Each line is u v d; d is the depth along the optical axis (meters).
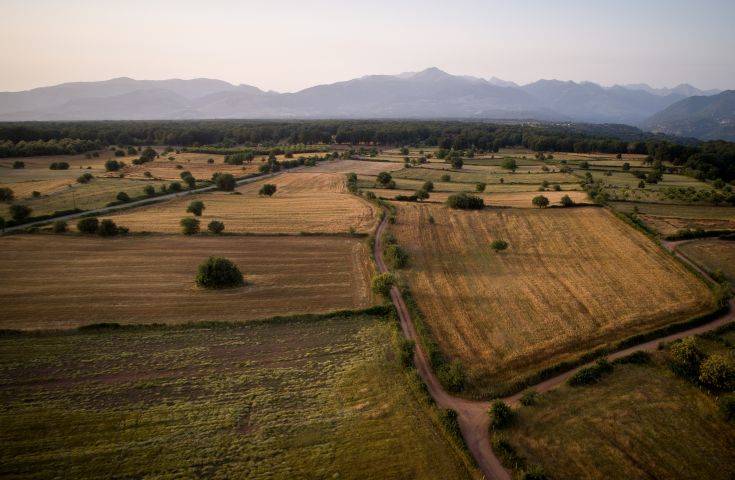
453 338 43.94
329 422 31.81
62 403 33.12
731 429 31.64
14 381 35.62
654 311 49.53
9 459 27.55
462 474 27.45
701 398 34.97
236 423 31.56
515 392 35.94
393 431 31.02
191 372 37.72
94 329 44.19
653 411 33.41
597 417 32.66
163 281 57.03
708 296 53.03
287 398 34.56
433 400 34.25
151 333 44.09
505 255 68.69
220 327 45.56
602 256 67.12
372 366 39.06
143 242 73.12
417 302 52.16
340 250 70.81
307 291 54.94
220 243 73.44
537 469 26.92
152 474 26.84
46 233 76.19
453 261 66.25
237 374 37.59
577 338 43.88
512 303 51.78
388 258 66.19
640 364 39.47
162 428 30.83
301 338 43.91
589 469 27.88
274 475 27.03
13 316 46.50
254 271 61.38
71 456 28.02
